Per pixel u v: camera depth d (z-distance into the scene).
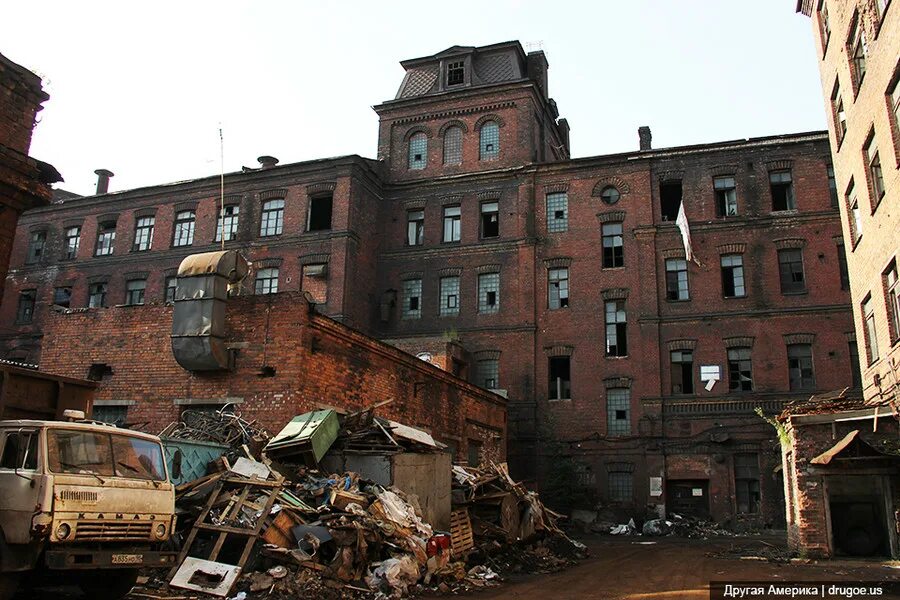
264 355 19.00
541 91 44.19
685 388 34.69
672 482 33.88
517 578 15.45
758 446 32.59
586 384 35.78
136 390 20.05
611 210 37.56
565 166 38.78
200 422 18.06
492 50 43.53
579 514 33.28
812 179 35.09
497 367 37.44
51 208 46.28
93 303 43.69
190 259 19.73
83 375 20.73
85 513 10.09
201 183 42.62
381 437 17.41
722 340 34.44
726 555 20.72
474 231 39.88
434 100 42.72
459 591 13.32
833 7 24.97
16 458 10.21
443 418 26.50
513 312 37.97
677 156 37.25
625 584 14.44
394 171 42.72
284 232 39.88
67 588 11.95
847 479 19.33
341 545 12.57
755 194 35.75
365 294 39.62
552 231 38.47
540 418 36.00
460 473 19.31
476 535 17.78
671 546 24.84
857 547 18.69
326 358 19.84
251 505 13.16
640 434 34.16
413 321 39.66
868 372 23.72
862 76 22.38
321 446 16.50
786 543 25.58
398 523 14.11
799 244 34.62
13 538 9.73
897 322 20.36
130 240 43.75
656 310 35.56
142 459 11.32
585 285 37.06
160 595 11.28
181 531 12.98
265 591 11.55
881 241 20.97
